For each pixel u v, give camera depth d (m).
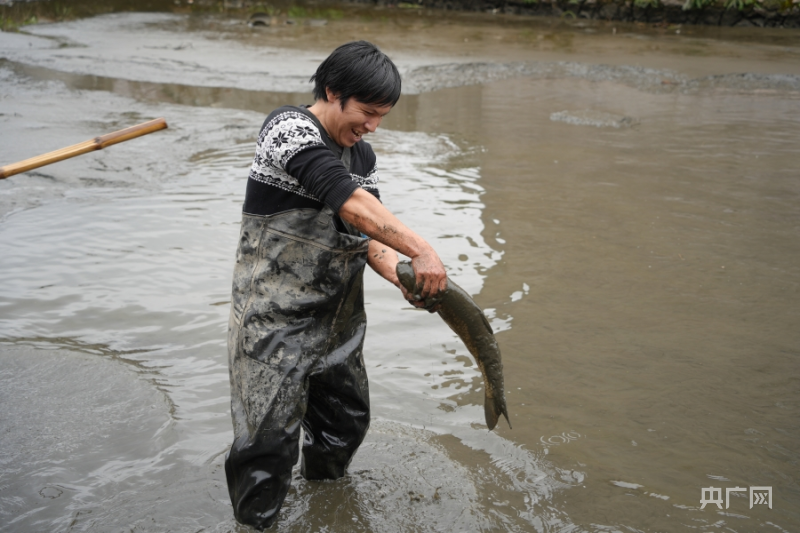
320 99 2.21
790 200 5.68
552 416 3.09
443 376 3.40
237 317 2.32
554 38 13.52
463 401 3.20
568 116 8.30
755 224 5.20
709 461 2.82
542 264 4.52
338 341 2.42
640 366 3.46
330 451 2.59
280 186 2.19
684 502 2.59
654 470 2.76
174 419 3.02
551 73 10.69
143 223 5.04
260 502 2.35
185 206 5.37
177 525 2.43
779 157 6.79
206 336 3.69
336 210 2.09
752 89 9.73
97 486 2.62
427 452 2.85
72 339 3.62
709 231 5.07
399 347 3.64
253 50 11.88
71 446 2.83
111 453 2.80
